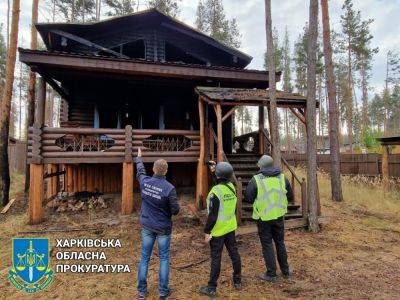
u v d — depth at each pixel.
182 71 9.88
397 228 7.68
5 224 8.43
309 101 7.86
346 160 17.89
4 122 10.61
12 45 10.81
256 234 7.08
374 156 16.16
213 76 10.18
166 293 4.04
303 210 7.70
